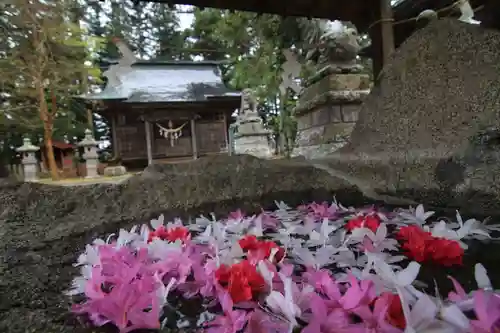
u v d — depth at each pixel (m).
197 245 0.59
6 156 9.49
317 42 4.09
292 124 8.65
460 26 1.09
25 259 0.59
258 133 6.82
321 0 2.71
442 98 1.07
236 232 0.68
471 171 0.85
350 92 3.45
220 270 0.42
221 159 1.16
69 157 9.64
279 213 0.86
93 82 10.34
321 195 1.03
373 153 1.23
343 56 3.60
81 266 0.55
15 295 0.44
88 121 10.66
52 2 7.65
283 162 1.19
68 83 8.81
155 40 16.45
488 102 0.93
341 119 3.48
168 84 11.42
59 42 8.00
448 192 0.90
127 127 10.74
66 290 0.46
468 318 0.30
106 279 0.43
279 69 6.43
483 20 1.75
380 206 0.91
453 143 0.95
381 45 2.71
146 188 0.96
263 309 0.36
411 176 1.03
